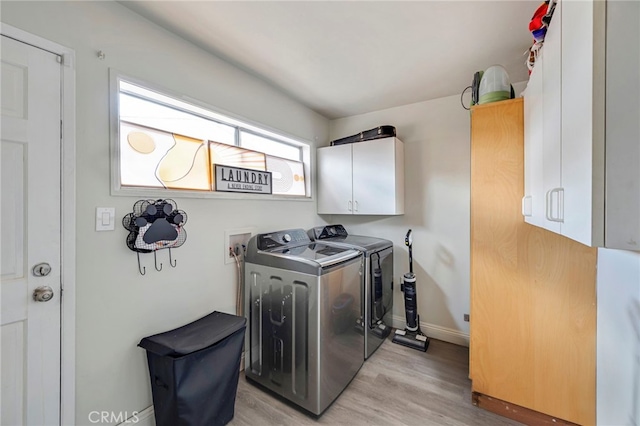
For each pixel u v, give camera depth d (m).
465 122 2.43
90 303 1.26
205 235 1.79
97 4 1.29
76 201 1.22
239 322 1.62
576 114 0.66
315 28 1.54
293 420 1.56
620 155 0.54
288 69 2.02
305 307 1.62
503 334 1.57
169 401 1.30
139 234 1.39
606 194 0.55
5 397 1.06
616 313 1.11
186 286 1.66
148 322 1.47
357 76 2.13
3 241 1.05
